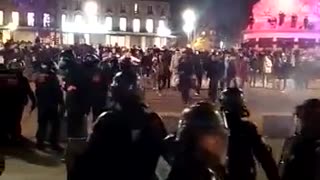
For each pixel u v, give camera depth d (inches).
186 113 138.2
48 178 419.2
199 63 1170.0
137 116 196.2
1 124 567.2
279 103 1064.8
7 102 566.9
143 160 192.1
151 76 1519.4
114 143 193.0
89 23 4485.7
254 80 1571.1
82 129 542.3
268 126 625.3
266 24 2295.8
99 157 193.0
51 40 3191.4
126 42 4650.6
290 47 2164.1
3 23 4252.0
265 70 1583.4
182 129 137.6
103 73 539.8
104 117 197.3
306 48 2050.9
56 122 553.9
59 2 4365.2
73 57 556.1
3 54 1405.0
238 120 216.4
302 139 199.0
